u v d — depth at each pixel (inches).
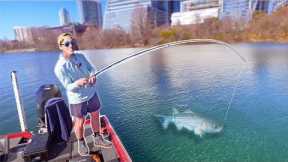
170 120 377.1
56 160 130.4
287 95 492.7
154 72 827.4
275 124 353.7
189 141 310.5
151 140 313.7
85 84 115.9
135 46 2511.1
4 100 544.1
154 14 2743.6
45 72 925.2
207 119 371.6
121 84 656.4
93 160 129.7
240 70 771.4
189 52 1497.3
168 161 265.4
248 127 346.3
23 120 208.5
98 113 139.6
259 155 273.7
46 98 163.9
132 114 414.0
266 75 684.1
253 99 475.8
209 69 829.8
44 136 139.9
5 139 154.3
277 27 2049.7
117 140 153.9
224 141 306.3
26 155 126.3
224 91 541.3
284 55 1085.1
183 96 515.2
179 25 2583.7
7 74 918.4
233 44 1879.9
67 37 112.0
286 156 268.1
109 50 2171.5
